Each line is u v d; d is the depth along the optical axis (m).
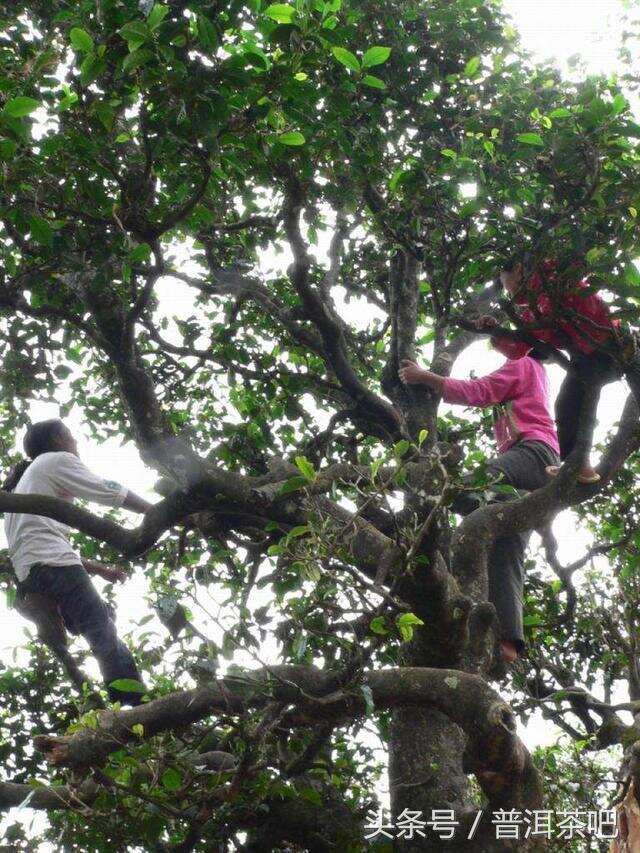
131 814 4.11
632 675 6.92
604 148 5.05
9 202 4.68
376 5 6.23
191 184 5.02
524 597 6.97
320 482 4.93
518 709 5.47
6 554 6.41
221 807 4.21
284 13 4.39
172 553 6.66
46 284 5.35
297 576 4.59
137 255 4.75
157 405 5.01
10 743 6.08
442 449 4.37
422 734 4.88
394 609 4.07
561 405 5.84
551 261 5.12
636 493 7.20
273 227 6.25
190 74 4.12
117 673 4.90
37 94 4.67
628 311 5.04
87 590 5.13
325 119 5.12
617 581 7.24
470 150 5.45
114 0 4.13
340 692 4.05
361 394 6.01
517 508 5.28
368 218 6.42
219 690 4.18
